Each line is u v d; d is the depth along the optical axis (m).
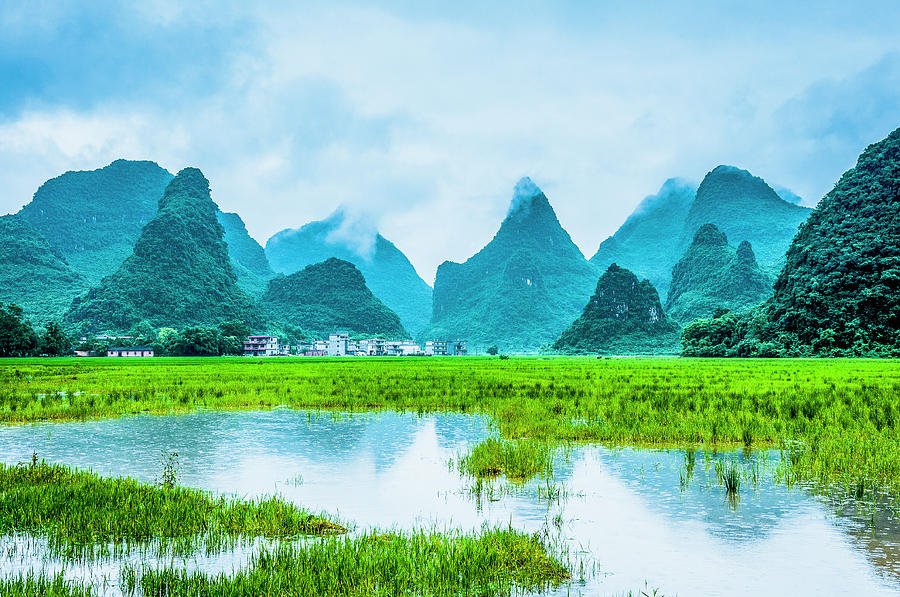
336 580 8.84
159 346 158.25
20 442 21.50
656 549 10.97
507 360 121.75
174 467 17.53
